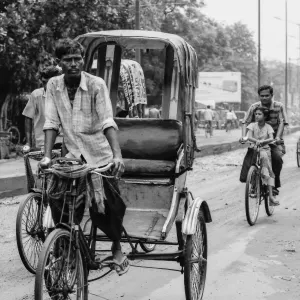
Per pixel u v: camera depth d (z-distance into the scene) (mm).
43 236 5770
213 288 5289
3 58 17422
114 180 4227
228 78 56625
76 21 18141
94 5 18156
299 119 70188
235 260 6195
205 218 5133
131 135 5695
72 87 4094
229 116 40562
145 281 5504
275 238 7195
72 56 4016
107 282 5453
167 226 4785
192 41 44438
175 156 5609
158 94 34125
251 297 5047
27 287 5348
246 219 8422
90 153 4109
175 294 5125
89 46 6020
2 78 18781
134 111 7824
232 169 15320
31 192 5848
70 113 4090
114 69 6391
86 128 4094
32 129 6695
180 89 5832
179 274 5738
